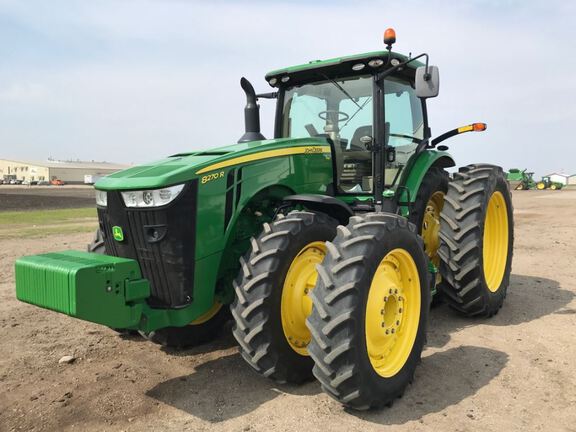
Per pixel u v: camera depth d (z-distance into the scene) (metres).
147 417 3.03
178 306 3.24
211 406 3.16
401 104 4.84
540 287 6.14
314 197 3.59
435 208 5.31
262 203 3.82
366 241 3.05
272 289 3.19
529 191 42.47
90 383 3.50
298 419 2.98
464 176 4.82
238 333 3.22
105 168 123.50
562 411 3.04
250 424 2.93
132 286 3.01
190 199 3.20
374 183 4.34
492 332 4.48
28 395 3.31
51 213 19.88
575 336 4.34
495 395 3.26
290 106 4.89
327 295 2.95
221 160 3.38
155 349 4.18
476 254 4.57
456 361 3.82
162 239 3.17
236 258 3.63
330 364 2.89
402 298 3.39
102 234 3.60
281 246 3.25
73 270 2.74
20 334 4.56
